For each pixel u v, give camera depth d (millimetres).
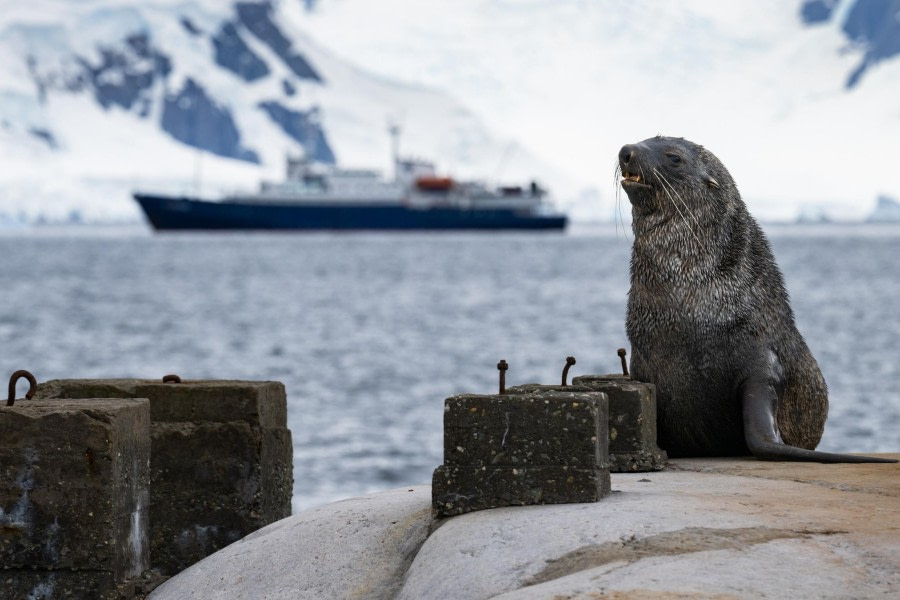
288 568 17016
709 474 19656
